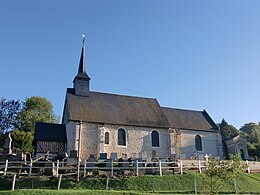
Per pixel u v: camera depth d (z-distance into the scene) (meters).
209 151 46.84
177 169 30.97
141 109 46.06
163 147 42.81
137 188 25.42
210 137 47.91
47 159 31.30
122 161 31.56
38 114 67.25
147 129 42.91
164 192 24.42
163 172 29.81
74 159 32.03
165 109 50.03
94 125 40.00
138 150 41.25
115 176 27.14
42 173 26.89
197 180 28.03
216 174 22.72
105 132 40.38
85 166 27.12
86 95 44.25
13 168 27.25
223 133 77.56
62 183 24.78
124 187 25.31
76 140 38.09
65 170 27.91
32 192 19.92
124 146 40.75
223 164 23.00
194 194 23.61
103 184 25.33
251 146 57.97
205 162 32.12
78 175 25.67
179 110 51.19
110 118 41.66
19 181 24.66
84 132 39.12
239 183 28.47
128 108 45.28
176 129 45.88
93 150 38.62
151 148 42.06
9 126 63.62
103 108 43.22
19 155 31.36
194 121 49.44
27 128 63.00
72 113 39.88
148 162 29.91
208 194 23.95
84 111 41.12
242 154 48.12
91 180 25.66
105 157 34.81
